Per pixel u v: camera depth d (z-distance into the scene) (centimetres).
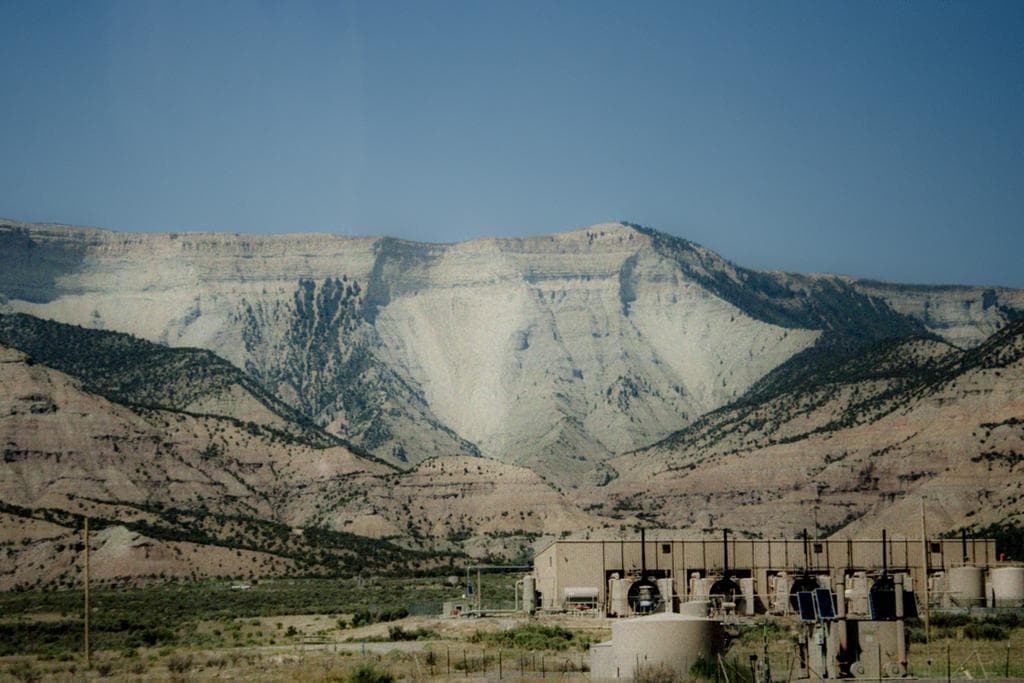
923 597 15362
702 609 12562
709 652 9250
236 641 14988
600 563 15912
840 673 9325
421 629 14925
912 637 12088
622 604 15362
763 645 11206
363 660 11488
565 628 14025
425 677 10144
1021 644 11712
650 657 9238
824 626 9406
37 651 14338
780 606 15538
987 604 15362
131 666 11944
